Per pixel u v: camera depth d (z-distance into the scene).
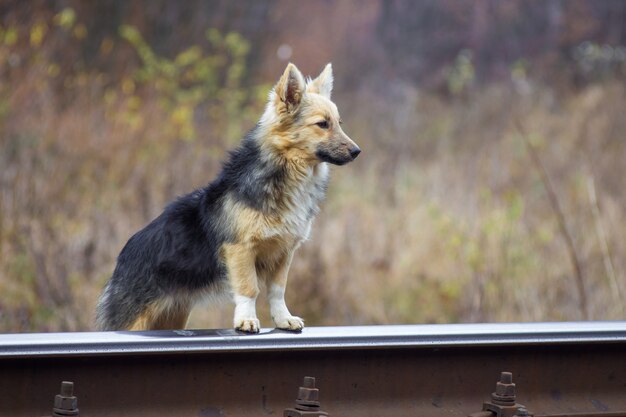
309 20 24.16
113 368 5.31
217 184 6.69
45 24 17.88
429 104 21.83
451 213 13.96
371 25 25.09
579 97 21.62
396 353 5.91
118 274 7.02
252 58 21.94
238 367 5.57
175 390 5.44
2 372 5.10
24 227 11.66
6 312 10.48
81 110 15.51
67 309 10.63
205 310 10.83
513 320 11.30
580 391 6.39
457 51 25.52
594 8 26.88
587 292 11.40
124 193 13.27
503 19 26.36
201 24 21.39
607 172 16.16
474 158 17.06
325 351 5.75
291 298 11.39
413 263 12.67
